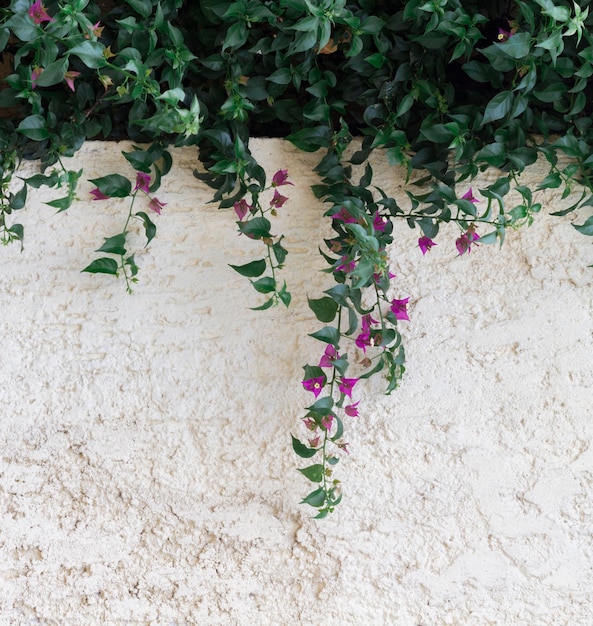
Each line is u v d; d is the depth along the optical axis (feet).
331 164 5.53
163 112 4.91
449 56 5.52
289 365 5.72
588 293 5.77
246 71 5.44
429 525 5.77
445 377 5.75
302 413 5.73
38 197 5.57
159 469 5.70
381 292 5.70
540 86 5.44
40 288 5.61
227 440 5.72
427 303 5.73
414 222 5.55
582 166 5.58
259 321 5.70
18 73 5.38
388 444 5.75
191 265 5.66
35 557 5.68
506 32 5.34
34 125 5.28
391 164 5.48
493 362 5.76
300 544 5.74
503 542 5.78
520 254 5.75
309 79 5.41
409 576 5.77
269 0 5.36
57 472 5.67
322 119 5.46
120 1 5.60
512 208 5.73
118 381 5.67
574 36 5.37
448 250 5.73
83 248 5.61
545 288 5.76
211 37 5.50
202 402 5.70
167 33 5.23
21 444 5.65
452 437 5.76
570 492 5.79
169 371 5.69
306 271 5.70
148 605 5.71
